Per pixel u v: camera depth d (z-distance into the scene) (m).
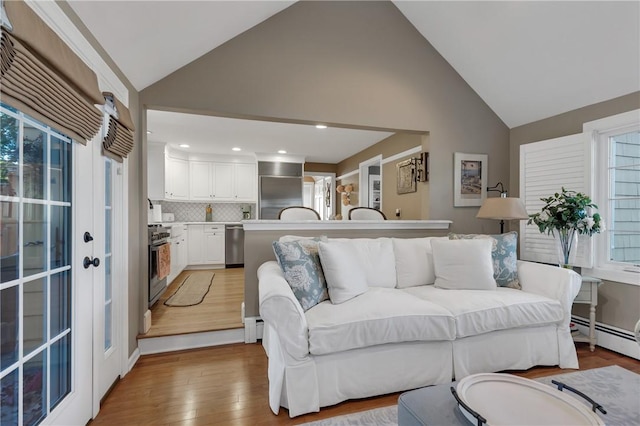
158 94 2.47
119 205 2.00
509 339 2.10
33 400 1.17
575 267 2.85
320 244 2.15
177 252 4.84
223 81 2.61
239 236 5.95
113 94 1.84
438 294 2.22
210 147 5.46
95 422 1.60
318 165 7.18
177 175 5.62
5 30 0.90
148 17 1.76
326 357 1.74
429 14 2.99
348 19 2.97
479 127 3.43
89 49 1.54
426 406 1.11
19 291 1.10
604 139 2.72
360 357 1.80
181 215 6.15
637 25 2.12
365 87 3.01
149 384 1.97
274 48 2.74
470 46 3.01
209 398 1.82
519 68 2.90
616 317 2.56
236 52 2.65
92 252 1.61
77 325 1.46
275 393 1.69
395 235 3.15
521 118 3.36
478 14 2.71
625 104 2.52
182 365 2.24
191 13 1.97
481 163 3.43
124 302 2.07
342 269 2.10
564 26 2.39
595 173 2.73
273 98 2.73
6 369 1.03
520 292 2.31
